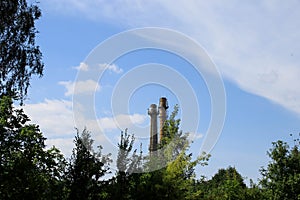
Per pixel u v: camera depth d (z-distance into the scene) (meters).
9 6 23.20
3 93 20.34
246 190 24.09
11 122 14.05
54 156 14.00
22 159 13.40
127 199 13.85
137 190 14.20
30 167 13.50
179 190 14.67
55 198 13.58
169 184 14.48
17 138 13.92
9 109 14.24
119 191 13.76
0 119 13.93
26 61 23.69
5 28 23.38
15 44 23.47
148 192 14.17
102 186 13.75
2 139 13.73
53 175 13.93
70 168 13.66
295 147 23.25
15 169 13.26
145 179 14.64
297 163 22.75
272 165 22.92
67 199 13.36
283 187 22.06
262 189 23.72
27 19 23.80
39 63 24.06
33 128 14.21
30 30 24.00
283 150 22.91
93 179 13.61
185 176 15.55
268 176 22.91
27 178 13.41
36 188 13.33
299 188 21.77
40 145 14.23
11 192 13.23
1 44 23.11
